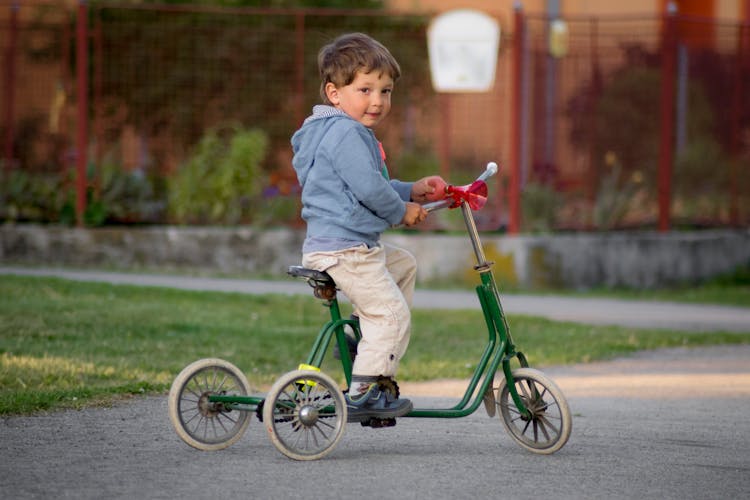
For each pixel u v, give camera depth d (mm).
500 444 10242
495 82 28375
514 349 9961
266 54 30625
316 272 9359
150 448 9711
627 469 9234
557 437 9719
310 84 30578
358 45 9531
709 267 28703
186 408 11547
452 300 23266
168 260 26594
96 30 27000
